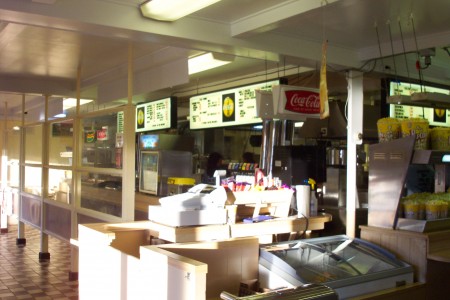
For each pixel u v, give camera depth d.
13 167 9.62
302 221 3.76
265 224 3.53
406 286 3.22
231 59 5.15
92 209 5.49
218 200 3.34
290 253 3.27
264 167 4.50
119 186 4.80
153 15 3.57
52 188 6.93
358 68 4.93
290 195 3.76
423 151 3.38
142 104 7.96
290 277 2.96
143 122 7.93
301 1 3.47
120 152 4.79
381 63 5.07
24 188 8.34
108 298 2.94
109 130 5.09
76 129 5.94
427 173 4.34
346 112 5.12
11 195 9.27
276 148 4.45
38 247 8.31
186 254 2.97
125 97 6.34
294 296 1.91
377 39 4.57
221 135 9.46
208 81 7.14
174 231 3.14
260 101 4.16
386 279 3.15
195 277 2.13
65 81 7.44
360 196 4.85
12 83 7.07
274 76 6.18
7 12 3.21
